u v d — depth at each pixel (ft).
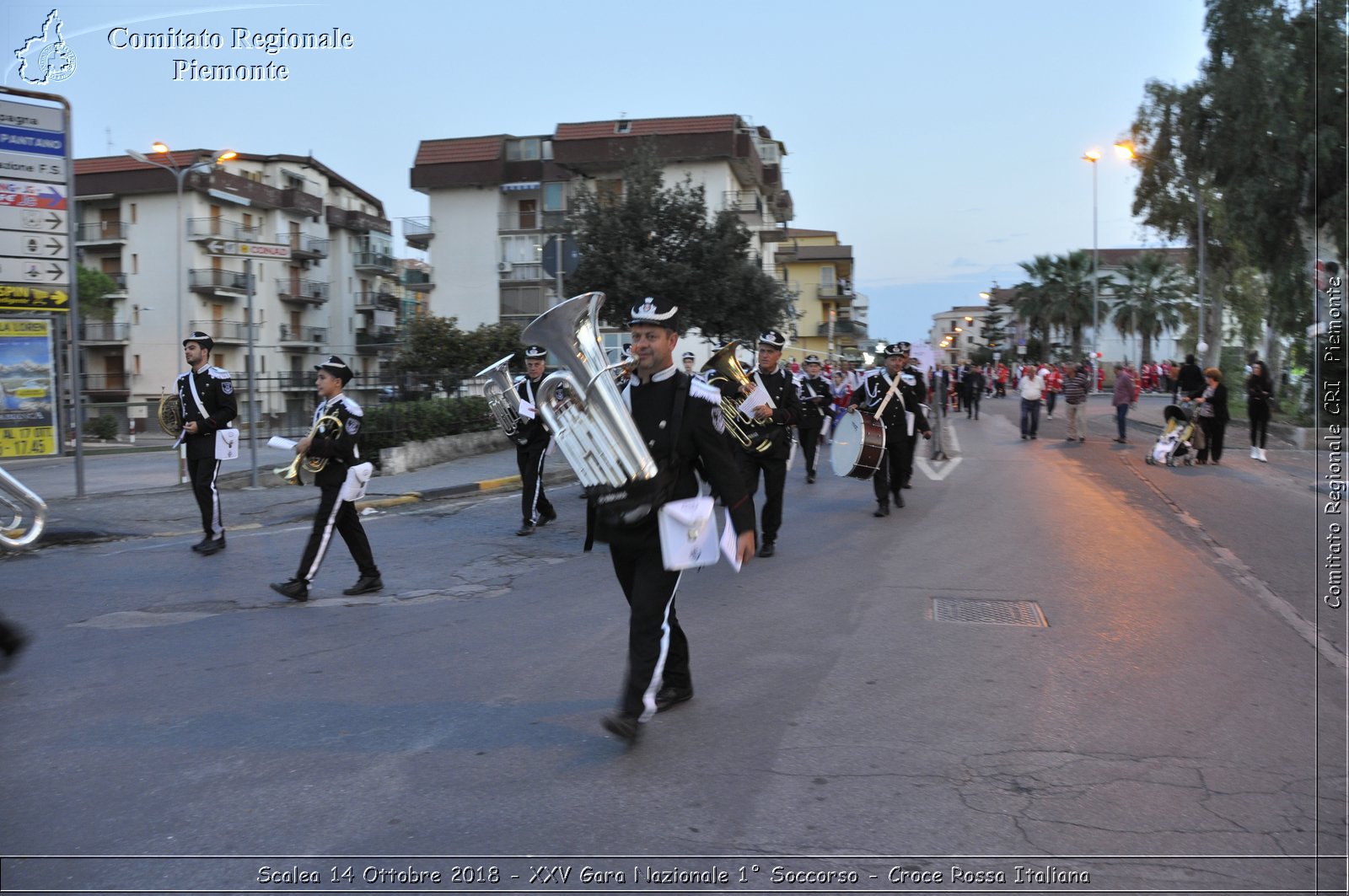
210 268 150.00
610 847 11.19
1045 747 14.15
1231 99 81.15
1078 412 70.95
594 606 22.57
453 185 151.94
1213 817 12.00
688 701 15.93
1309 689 16.89
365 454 51.19
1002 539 31.24
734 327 81.51
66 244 38.34
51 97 37.60
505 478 48.03
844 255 231.09
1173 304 216.95
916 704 15.92
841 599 23.12
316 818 11.83
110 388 152.66
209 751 13.84
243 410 94.48
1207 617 21.70
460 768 13.28
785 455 28.81
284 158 165.27
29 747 13.97
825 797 12.45
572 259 50.98
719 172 138.10
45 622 21.03
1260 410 57.57
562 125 144.05
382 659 18.34
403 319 187.62
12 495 28.48
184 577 25.73
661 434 13.87
